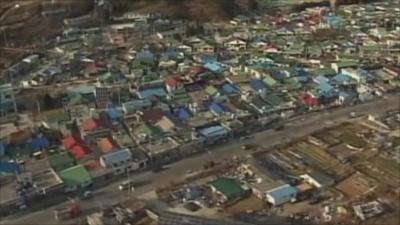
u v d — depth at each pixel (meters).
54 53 124.00
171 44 125.06
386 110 88.06
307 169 70.38
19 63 116.81
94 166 71.94
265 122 84.00
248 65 106.81
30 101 94.56
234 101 91.50
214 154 75.50
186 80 99.44
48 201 65.38
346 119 85.38
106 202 64.88
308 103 90.00
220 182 67.12
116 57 118.06
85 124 83.31
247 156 74.44
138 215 61.94
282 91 94.69
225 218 60.72
